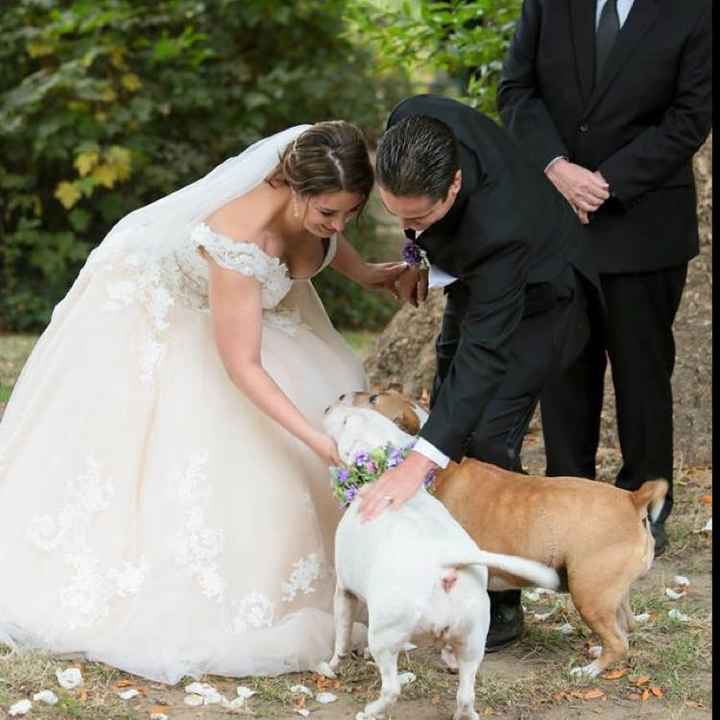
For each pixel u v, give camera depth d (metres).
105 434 4.90
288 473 4.86
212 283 4.65
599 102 5.58
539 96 5.80
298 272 5.04
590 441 6.06
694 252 5.87
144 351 4.96
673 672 4.57
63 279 12.37
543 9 5.68
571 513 4.45
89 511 4.85
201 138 12.61
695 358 7.23
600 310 4.88
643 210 5.66
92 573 4.75
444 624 3.93
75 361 5.02
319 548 4.88
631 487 6.04
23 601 4.77
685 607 5.22
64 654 4.58
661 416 5.94
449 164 4.04
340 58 12.86
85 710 4.12
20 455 5.02
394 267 5.49
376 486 4.21
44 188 12.63
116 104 12.20
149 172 12.34
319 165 4.29
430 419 4.31
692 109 5.45
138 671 4.45
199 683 4.38
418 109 4.52
